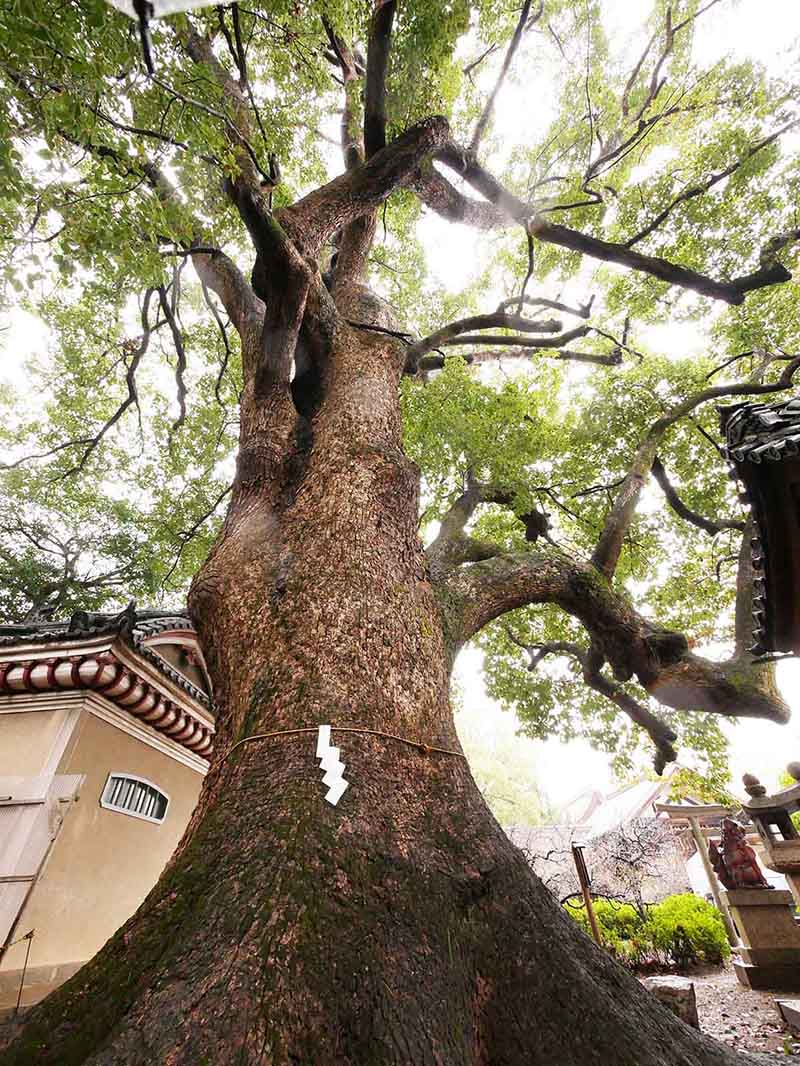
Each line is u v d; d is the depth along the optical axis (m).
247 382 5.04
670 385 9.34
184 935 1.75
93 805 5.18
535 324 7.30
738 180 7.74
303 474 4.02
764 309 9.02
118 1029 1.51
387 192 5.41
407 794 2.30
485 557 5.48
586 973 2.05
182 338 8.64
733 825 8.54
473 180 7.23
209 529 9.78
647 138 8.62
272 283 4.09
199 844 2.12
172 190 3.92
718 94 7.93
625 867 12.87
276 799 2.15
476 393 8.49
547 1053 1.78
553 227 7.33
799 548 3.15
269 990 1.55
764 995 6.96
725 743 8.38
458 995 1.80
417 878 2.01
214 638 3.21
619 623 4.97
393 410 4.64
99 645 4.97
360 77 8.44
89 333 8.75
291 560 3.27
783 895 7.81
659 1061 1.82
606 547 5.99
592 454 9.59
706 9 7.39
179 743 6.49
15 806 4.61
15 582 13.94
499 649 10.11
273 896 1.80
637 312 9.58
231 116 4.36
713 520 9.02
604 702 9.47
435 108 6.72
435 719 2.70
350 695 2.55
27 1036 1.65
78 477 11.57
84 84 2.94
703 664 4.97
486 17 7.59
